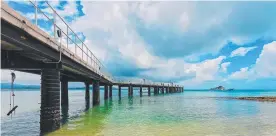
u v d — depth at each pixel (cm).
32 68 1503
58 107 1562
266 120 2191
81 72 2589
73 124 1967
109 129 1736
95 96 3791
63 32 1583
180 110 3152
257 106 3888
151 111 3011
